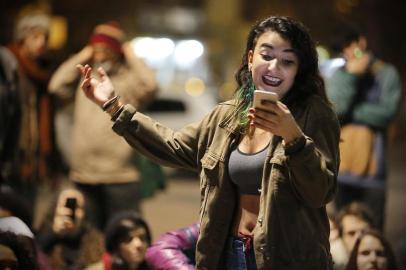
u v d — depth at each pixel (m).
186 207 19.20
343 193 11.32
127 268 8.87
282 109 5.41
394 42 35.66
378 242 8.52
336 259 8.91
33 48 11.59
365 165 11.19
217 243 5.96
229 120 6.02
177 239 7.01
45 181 11.80
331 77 11.29
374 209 11.23
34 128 11.53
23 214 8.66
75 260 9.41
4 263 6.26
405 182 24.64
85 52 11.40
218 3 50.09
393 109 11.23
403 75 35.09
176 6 54.53
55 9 40.03
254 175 5.85
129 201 11.16
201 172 6.07
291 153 5.50
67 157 11.94
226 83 34.28
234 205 5.96
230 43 48.81
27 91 11.47
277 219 5.73
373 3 35.66
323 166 5.57
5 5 33.78
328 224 5.93
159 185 11.63
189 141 6.19
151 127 6.21
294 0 41.62
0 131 10.70
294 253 5.75
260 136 5.89
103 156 11.10
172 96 24.28
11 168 11.15
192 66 31.86
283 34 5.82
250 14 49.16
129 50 11.26
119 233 8.79
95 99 6.23
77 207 9.51
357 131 11.20
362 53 11.26
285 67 5.83
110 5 43.44
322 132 5.79
